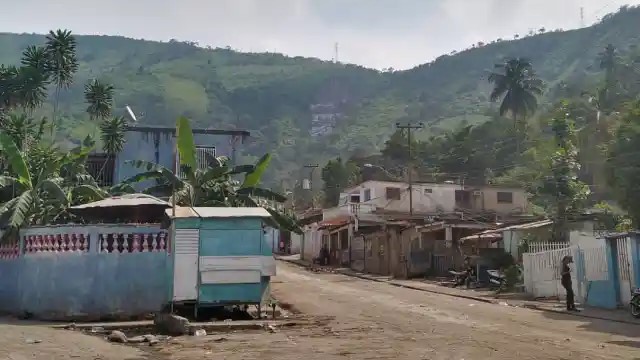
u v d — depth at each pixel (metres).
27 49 34.50
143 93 168.88
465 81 177.12
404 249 40.41
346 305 21.00
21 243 18.12
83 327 15.43
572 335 14.04
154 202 20.69
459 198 53.28
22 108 35.97
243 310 18.67
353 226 48.81
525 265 27.30
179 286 17.22
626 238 20.25
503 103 70.19
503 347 11.95
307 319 16.95
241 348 11.98
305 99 195.75
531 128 73.25
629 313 18.98
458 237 40.47
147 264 17.61
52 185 21.89
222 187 27.34
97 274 17.34
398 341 12.79
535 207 51.28
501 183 56.66
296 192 87.75
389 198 52.78
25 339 12.94
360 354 11.18
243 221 17.77
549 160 39.22
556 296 24.53
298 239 71.44
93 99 36.00
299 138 166.00
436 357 10.84
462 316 17.91
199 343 12.70
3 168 27.08
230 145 38.44
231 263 17.52
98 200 23.67
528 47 179.75
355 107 187.50
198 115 165.50
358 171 76.25
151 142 36.72
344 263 50.91
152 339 13.14
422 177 65.62
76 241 17.45
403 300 23.20
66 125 104.94
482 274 31.70
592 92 76.94
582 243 23.61
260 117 181.75
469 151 72.31
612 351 11.66
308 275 39.97
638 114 32.66
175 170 35.44
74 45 35.03
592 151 50.38
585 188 37.81
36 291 17.45
